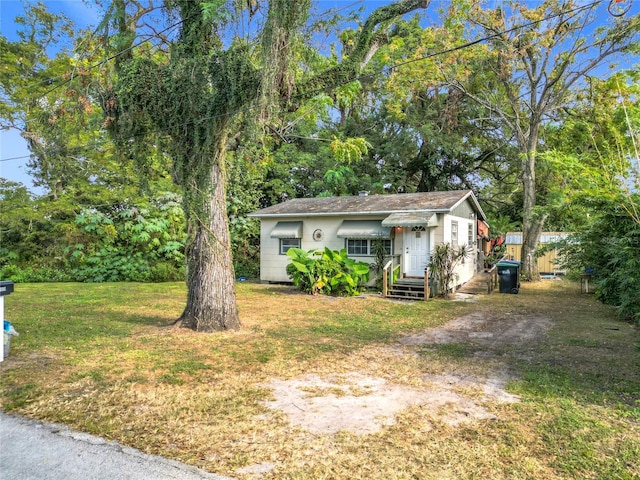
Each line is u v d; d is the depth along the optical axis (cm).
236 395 486
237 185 2002
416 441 372
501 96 1956
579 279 1539
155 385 519
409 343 746
